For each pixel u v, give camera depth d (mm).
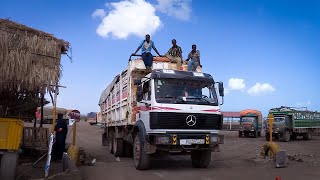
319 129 39156
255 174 10539
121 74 14375
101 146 21359
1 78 8352
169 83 11117
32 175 9375
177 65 12969
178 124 10758
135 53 12836
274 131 31312
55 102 9930
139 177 9891
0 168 7922
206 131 11172
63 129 13094
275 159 12305
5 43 8359
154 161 13758
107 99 18375
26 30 8875
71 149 11812
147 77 11422
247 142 27656
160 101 10727
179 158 14773
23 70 8516
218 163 13406
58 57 9219
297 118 33375
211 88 11656
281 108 33562
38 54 8867
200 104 11141
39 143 12930
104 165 12305
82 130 42781
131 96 12609
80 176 9242
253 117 36625
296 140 34375
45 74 8820
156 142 10422
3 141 7859
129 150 15000
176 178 9766
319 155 17062
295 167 12227
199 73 11789
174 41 14211
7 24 8562
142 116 11344
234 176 10148
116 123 15297
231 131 52250
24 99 12227
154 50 13320
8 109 12070
